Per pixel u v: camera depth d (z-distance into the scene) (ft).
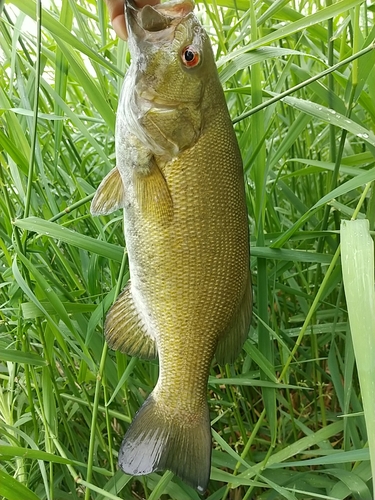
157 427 1.00
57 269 1.39
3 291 1.26
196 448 0.97
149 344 1.07
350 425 1.22
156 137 0.90
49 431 1.08
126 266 1.25
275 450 1.34
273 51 1.07
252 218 1.52
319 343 1.53
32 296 0.92
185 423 1.00
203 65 0.90
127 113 0.92
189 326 0.98
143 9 0.87
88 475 1.04
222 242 0.95
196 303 0.97
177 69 0.89
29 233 1.14
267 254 1.17
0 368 1.38
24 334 1.13
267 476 1.24
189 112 0.90
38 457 0.92
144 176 0.92
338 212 1.33
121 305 1.04
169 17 0.91
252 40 1.07
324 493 1.24
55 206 1.14
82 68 1.10
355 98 1.11
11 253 1.22
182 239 0.93
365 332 0.79
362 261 0.84
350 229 0.88
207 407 1.01
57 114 1.21
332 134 1.23
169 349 1.00
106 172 1.53
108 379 1.23
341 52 1.19
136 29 0.89
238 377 1.26
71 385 1.24
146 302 0.99
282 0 1.09
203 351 1.00
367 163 1.36
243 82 1.96
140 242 0.96
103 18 1.21
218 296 0.97
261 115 1.14
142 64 0.89
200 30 0.91
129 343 1.06
